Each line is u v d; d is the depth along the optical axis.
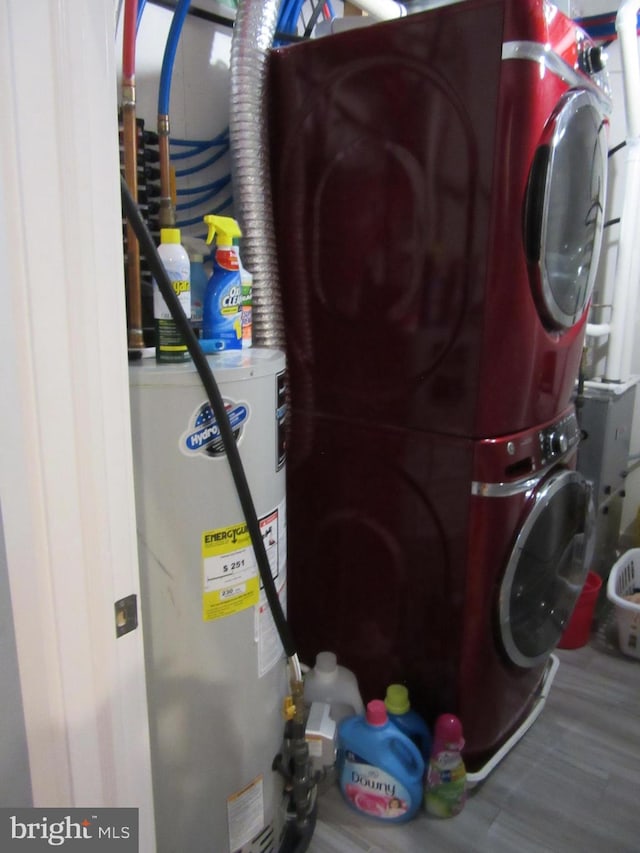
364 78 1.24
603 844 1.30
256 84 1.30
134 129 1.02
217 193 1.56
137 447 0.91
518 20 1.04
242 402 0.99
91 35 0.58
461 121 1.13
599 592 2.22
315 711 1.40
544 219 1.13
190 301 1.10
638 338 2.54
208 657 1.03
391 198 1.25
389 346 1.33
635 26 2.01
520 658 1.43
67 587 0.66
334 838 1.31
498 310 1.17
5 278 0.57
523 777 1.47
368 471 1.43
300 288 1.44
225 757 1.09
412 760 1.36
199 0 1.42
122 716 0.75
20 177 0.55
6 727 0.74
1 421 0.61
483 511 1.26
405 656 1.47
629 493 2.64
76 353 0.62
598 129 1.34
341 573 1.55
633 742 1.60
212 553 1.00
